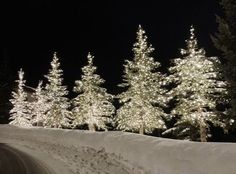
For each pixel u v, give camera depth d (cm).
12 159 1789
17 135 2864
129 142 1336
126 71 3472
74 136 1981
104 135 1636
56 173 1366
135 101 3300
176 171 932
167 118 3281
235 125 2500
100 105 4147
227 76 2292
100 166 1356
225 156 849
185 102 2803
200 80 2697
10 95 6081
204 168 852
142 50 3412
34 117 5419
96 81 4191
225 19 2441
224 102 2695
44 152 1981
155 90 3338
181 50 2875
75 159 1592
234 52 2322
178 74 2811
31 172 1404
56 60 4912
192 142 1062
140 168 1120
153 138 1282
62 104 4891
